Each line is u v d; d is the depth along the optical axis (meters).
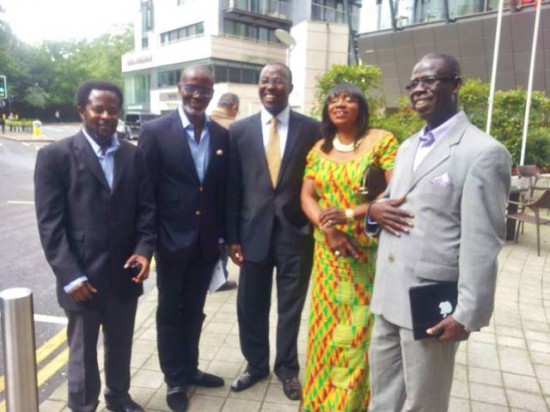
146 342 3.91
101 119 2.55
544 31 16.36
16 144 28.59
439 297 2.03
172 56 36.09
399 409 2.40
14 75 60.44
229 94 5.44
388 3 19.98
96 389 2.75
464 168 1.97
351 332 2.78
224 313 4.52
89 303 2.62
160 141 2.87
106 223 2.63
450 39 18.50
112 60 62.00
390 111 15.20
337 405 2.82
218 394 3.19
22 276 5.80
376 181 2.68
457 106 2.13
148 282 5.61
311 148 3.03
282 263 3.10
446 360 2.17
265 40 36.25
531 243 7.41
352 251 2.71
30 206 10.08
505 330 4.26
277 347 3.25
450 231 2.03
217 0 32.97
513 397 3.21
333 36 26.34
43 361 3.78
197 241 2.98
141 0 41.16
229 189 3.11
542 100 11.28
